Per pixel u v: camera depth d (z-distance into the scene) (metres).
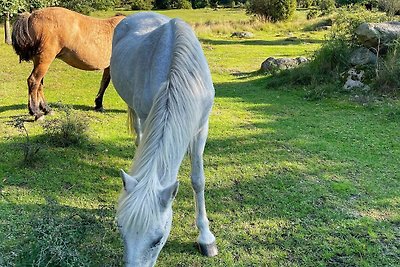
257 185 4.16
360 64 7.63
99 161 4.62
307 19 21.70
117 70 3.42
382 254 3.14
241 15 26.56
